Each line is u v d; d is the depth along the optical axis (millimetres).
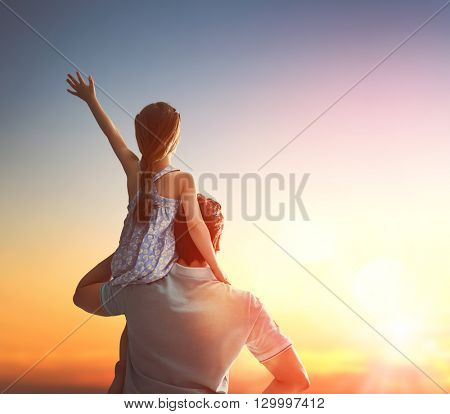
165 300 2236
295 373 2307
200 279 2299
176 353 2229
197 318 2229
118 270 2271
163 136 2355
